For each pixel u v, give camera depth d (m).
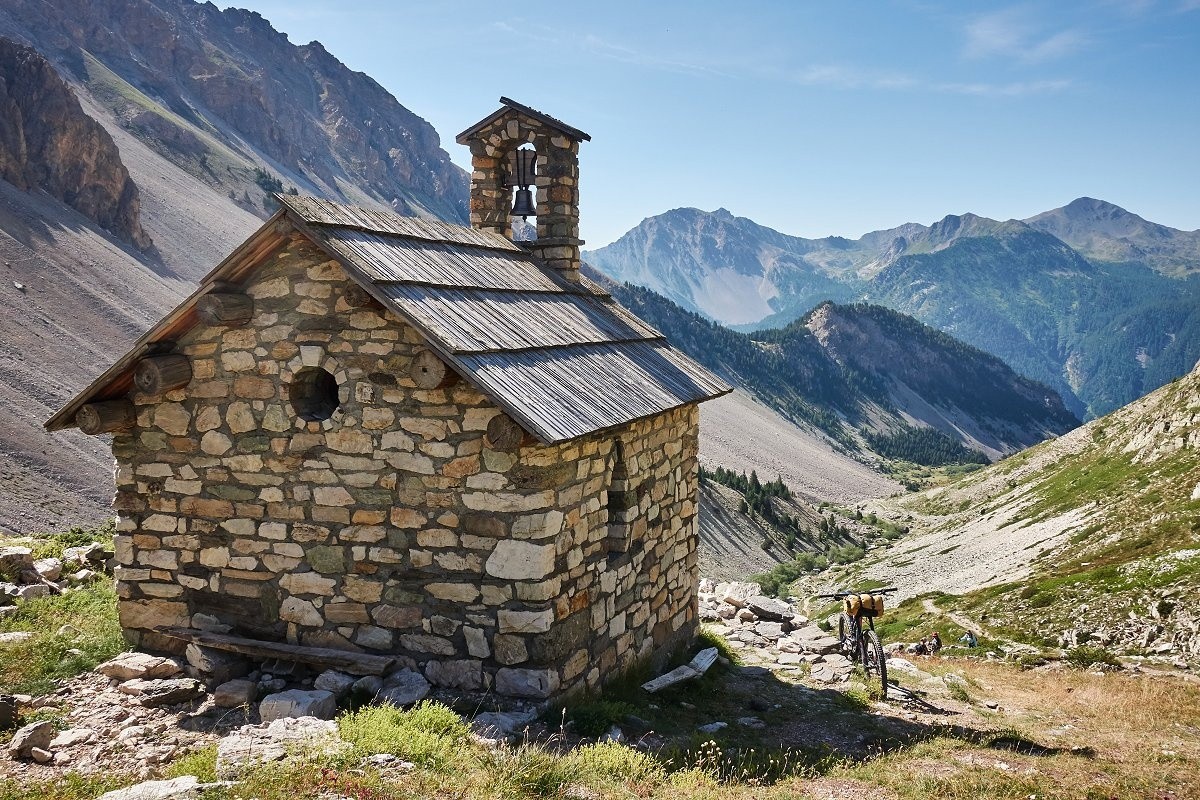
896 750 11.68
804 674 16.25
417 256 12.07
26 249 144.62
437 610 10.87
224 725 9.94
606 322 15.05
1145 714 15.88
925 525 172.88
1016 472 171.12
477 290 12.39
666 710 12.57
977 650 28.75
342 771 7.74
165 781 7.09
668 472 14.95
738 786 9.33
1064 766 11.08
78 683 10.98
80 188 180.25
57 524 83.19
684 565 15.85
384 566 11.10
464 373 10.01
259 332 11.49
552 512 10.65
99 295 146.88
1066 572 50.50
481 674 10.70
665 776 9.30
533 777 8.03
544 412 10.13
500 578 10.56
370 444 11.09
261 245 11.07
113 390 12.03
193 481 11.95
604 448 12.24
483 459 10.57
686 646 15.98
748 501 170.75
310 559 11.43
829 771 10.39
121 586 12.35
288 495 11.49
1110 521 67.12
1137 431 103.19
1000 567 75.12
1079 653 25.20
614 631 12.60
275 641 11.62
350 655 10.95
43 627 12.69
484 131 16.84
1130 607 32.12
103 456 100.31
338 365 11.16
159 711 10.30
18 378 107.69
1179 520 50.47
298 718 9.09
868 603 16.45
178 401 11.95
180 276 191.50
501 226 17.16
